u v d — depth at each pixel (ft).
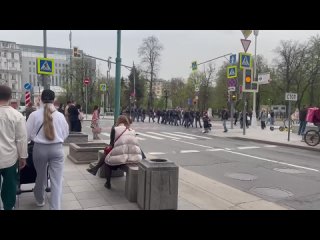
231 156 40.93
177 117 108.27
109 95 205.36
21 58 411.75
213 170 31.78
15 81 401.29
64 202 18.04
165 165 16.39
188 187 22.94
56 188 15.43
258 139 59.98
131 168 18.49
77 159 29.37
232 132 78.07
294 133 75.36
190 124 99.25
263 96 198.49
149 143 53.31
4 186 14.23
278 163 36.60
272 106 185.16
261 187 25.44
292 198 22.50
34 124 15.20
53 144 15.11
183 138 62.75
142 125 105.60
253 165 34.96
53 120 15.24
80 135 42.52
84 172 25.90
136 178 18.31
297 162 37.63
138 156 19.88
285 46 176.04
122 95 239.71
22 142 13.88
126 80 241.96
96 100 201.57
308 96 183.52
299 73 173.58
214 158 39.01
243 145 53.21
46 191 19.34
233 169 32.50
